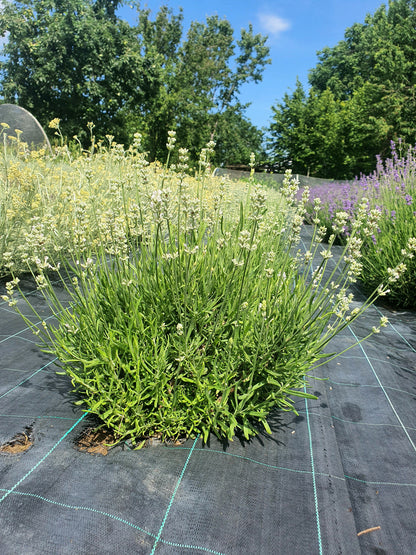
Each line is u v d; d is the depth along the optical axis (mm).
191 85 34312
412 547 1647
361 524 1755
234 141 37688
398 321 4297
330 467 1954
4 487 1637
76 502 1611
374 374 3020
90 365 1887
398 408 2629
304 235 9055
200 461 1899
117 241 2072
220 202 2447
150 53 23719
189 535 1541
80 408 2219
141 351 1969
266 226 2691
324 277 5578
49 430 2020
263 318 1941
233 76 40344
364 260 5246
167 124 27719
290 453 2027
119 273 2156
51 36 20047
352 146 28969
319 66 41844
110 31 22359
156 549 1476
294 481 1856
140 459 1880
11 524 1490
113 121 23203
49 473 1740
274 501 1738
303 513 1691
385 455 2199
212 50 37656
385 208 5730
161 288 2096
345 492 1844
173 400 1948
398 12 33906
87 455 1877
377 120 23844
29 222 4074
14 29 20469
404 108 23328
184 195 1915
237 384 1971
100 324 2055
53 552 1414
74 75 21375
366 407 2629
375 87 24844
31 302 3719
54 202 4445
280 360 2068
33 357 2744
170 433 1982
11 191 4246
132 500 1653
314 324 2248
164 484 1752
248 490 1775
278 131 33875
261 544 1540
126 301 2082
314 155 31047
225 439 2062
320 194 11219
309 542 1564
